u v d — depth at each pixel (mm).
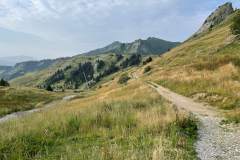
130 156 12102
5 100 82188
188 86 42969
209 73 47500
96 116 21984
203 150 14188
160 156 11547
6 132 18188
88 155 13070
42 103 82438
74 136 18391
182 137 15664
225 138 16547
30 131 18594
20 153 14664
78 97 97812
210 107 28719
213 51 90688
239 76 39469
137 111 24031
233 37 99500
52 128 19828
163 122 18141
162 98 35906
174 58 130500
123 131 17078
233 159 12930
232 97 29281
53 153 14961
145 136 16172
